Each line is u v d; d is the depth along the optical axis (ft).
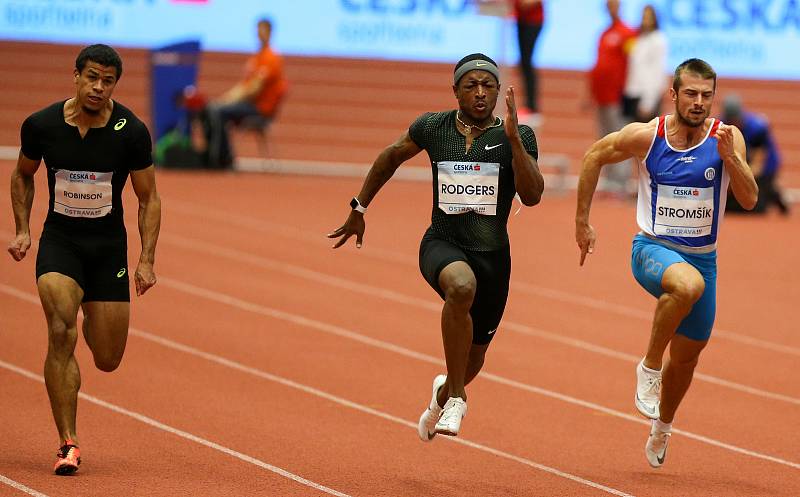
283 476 64.95
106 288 64.18
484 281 62.80
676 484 66.95
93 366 88.02
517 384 89.20
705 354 101.30
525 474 67.82
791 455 74.33
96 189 62.80
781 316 116.16
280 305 110.22
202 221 145.18
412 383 87.97
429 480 65.67
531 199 60.64
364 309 110.42
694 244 64.75
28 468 63.57
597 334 105.91
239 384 85.30
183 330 99.81
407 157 64.39
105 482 61.82
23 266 119.14
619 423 80.23
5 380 83.05
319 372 89.61
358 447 71.67
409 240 141.28
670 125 64.39
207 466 66.18
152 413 77.00
